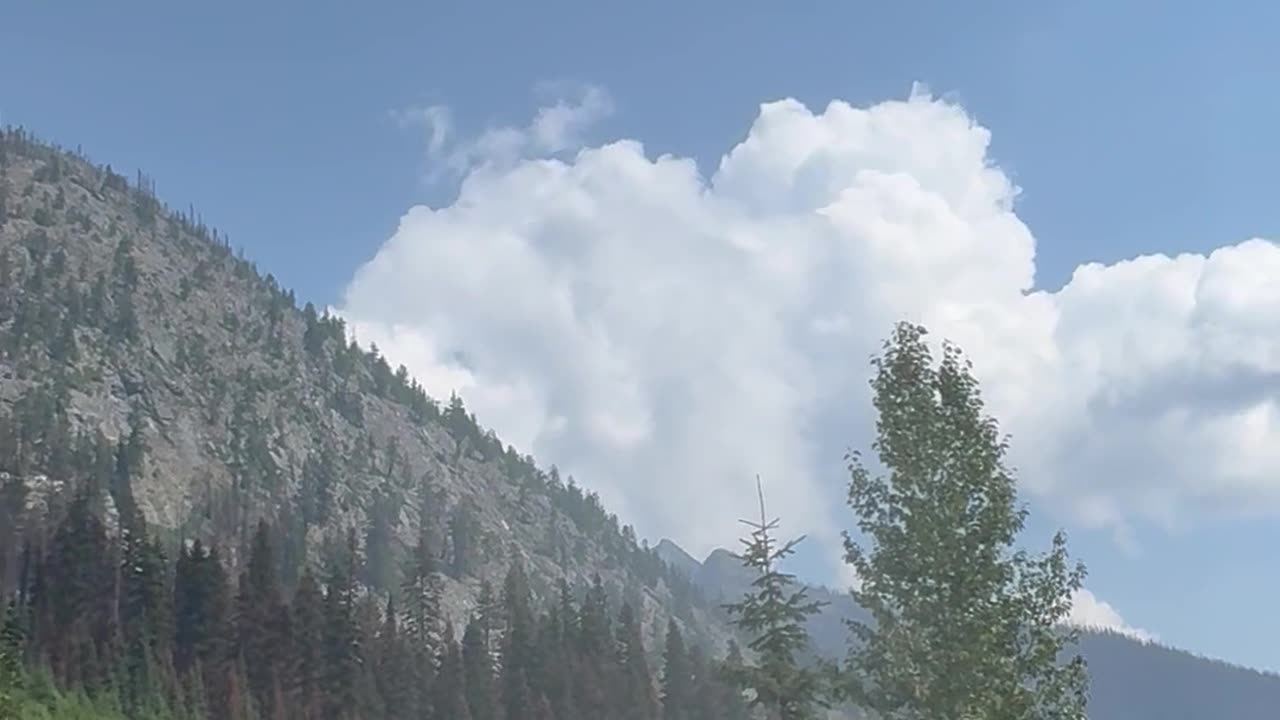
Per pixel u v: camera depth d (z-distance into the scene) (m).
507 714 165.75
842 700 32.44
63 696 128.25
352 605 175.50
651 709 178.75
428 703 161.62
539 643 181.00
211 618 152.50
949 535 28.41
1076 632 28.81
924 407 29.83
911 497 29.42
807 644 37.00
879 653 29.06
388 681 157.38
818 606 37.41
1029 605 28.25
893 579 29.11
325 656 151.50
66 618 146.38
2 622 112.94
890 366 30.48
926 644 28.20
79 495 181.38
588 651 189.88
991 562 28.25
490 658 180.38
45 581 150.38
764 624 37.00
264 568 164.50
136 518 184.12
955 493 28.77
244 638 153.00
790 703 35.88
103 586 153.12
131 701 135.38
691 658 179.62
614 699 177.25
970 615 28.00
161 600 150.50
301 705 147.50
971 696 27.30
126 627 147.38
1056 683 28.14
